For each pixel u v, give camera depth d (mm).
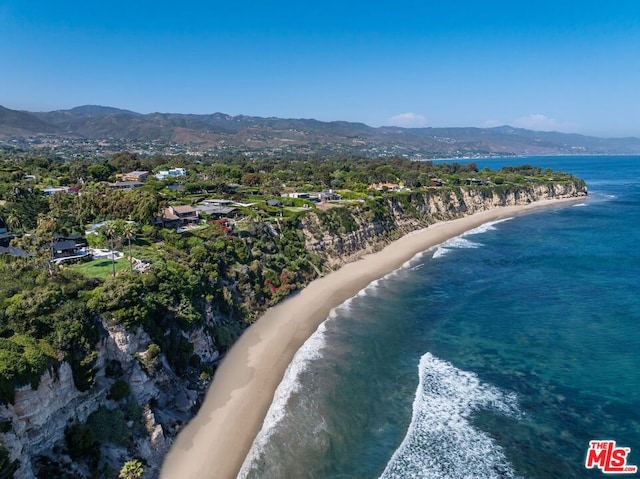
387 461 33938
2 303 33656
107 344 35750
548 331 55156
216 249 63938
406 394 42219
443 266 85500
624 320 57688
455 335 54750
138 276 41844
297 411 39812
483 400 41031
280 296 66062
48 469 28578
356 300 67188
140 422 34875
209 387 43469
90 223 75812
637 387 42531
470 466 33156
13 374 27125
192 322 44344
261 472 33156
